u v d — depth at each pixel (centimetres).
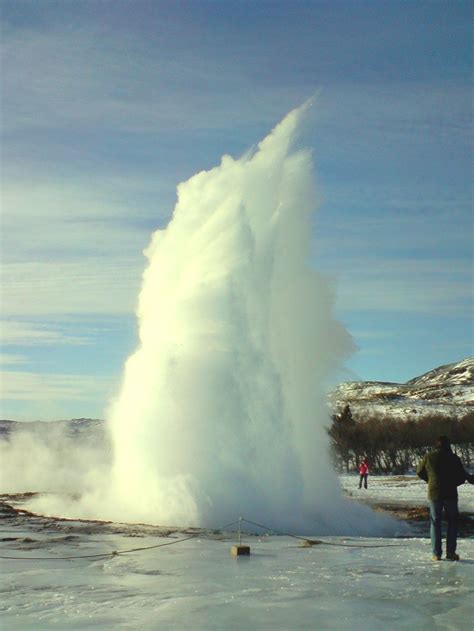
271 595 1105
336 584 1181
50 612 1009
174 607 1034
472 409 17088
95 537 1745
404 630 924
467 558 1429
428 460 1433
